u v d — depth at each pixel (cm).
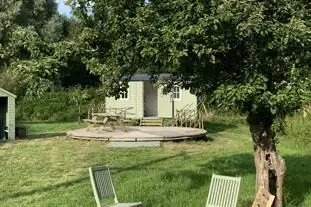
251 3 415
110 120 1525
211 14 420
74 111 2339
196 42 428
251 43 472
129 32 479
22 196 717
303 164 948
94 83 2833
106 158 1105
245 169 895
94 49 535
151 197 629
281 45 436
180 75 551
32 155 1150
